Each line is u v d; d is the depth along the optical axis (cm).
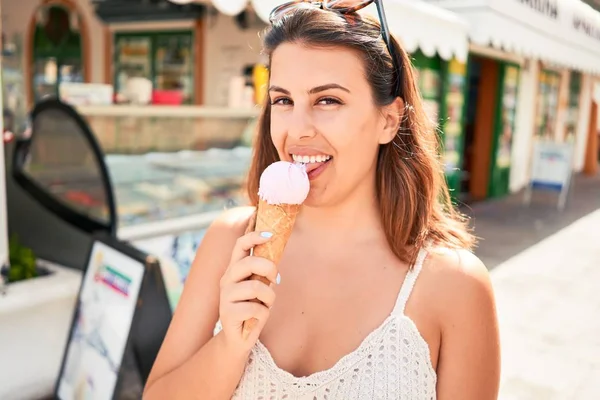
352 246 142
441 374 133
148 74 781
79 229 337
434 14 553
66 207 342
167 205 377
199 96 733
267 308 116
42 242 354
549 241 824
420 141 147
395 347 128
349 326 133
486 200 1142
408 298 132
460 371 132
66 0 781
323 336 134
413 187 142
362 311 134
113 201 320
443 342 133
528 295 586
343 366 128
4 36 776
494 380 135
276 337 136
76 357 300
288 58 126
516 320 517
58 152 334
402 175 142
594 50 1196
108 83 804
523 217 993
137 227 348
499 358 137
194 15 711
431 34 552
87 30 784
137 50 784
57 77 811
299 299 139
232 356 120
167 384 135
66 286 318
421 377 128
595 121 1827
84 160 323
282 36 127
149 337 271
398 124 140
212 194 407
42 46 804
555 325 508
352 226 142
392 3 463
